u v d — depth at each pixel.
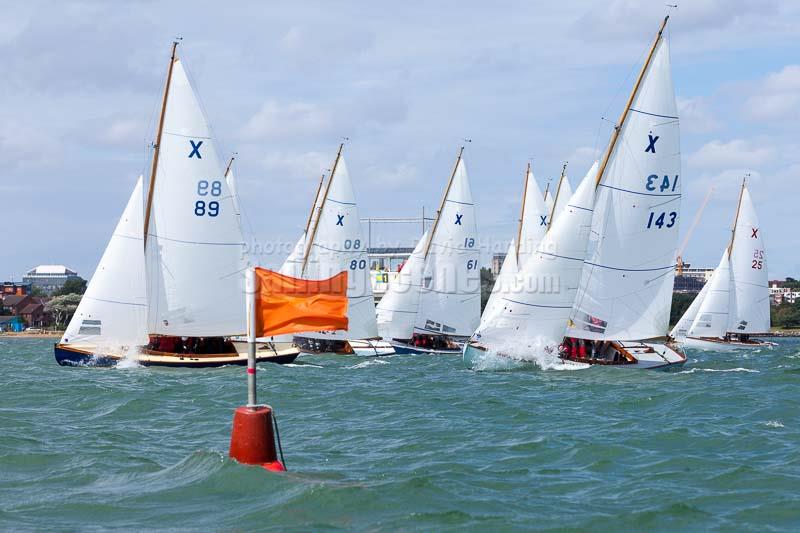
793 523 22.11
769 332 131.38
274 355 75.19
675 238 67.31
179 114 68.06
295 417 40.44
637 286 67.31
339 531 21.00
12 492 24.52
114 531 20.95
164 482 25.17
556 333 67.38
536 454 30.84
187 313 68.94
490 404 45.12
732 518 22.52
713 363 84.00
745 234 129.88
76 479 26.00
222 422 37.97
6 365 79.19
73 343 67.38
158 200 68.38
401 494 24.03
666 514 22.62
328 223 92.94
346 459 29.80
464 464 28.92
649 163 66.00
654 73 65.38
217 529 21.11
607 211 66.75
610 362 69.06
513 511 22.97
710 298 129.88
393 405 45.00
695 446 32.22
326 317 25.80
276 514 22.19
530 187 104.44
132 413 41.03
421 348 101.81
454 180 101.12
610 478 27.12
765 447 31.78
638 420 39.03
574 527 21.48
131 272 67.69
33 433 34.28
